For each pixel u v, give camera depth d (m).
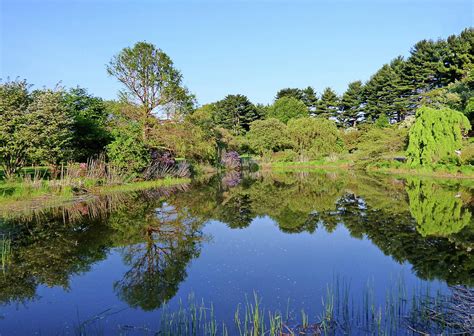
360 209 14.58
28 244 9.70
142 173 24.05
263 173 36.50
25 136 17.11
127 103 25.91
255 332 4.79
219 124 68.38
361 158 37.66
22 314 5.71
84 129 23.34
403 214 13.18
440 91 46.12
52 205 15.30
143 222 12.57
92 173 20.34
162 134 25.75
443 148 27.36
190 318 5.47
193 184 25.34
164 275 7.41
